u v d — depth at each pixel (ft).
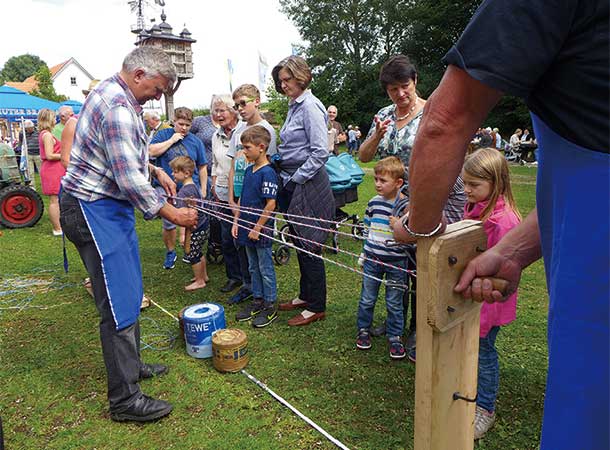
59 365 9.65
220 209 14.76
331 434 7.42
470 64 2.49
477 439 7.28
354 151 69.26
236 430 7.55
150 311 12.49
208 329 9.84
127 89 7.30
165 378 9.12
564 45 2.43
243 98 11.78
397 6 103.91
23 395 8.61
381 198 9.68
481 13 2.50
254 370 9.36
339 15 106.73
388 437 7.31
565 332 2.71
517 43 2.39
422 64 104.17
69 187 7.19
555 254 2.83
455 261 3.49
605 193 2.46
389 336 9.77
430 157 2.81
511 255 3.75
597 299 2.55
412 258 9.17
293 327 11.25
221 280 14.90
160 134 15.39
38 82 125.39
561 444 2.78
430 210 3.08
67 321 11.76
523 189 31.58
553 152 2.73
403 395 8.46
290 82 10.42
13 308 12.57
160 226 22.39
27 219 22.38
